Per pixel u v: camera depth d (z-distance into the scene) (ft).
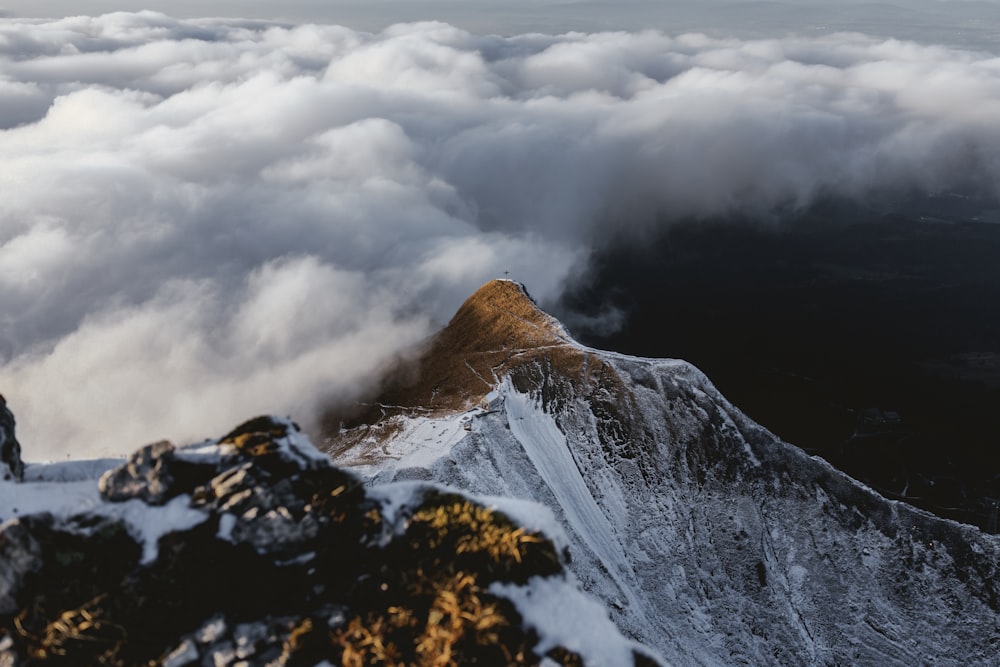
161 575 74.18
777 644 281.33
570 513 313.32
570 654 74.38
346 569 78.59
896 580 297.53
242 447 86.43
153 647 69.31
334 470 87.66
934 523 307.37
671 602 290.97
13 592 70.64
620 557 307.17
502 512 87.40
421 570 79.41
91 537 76.13
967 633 281.95
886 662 277.23
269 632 71.41
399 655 71.56
